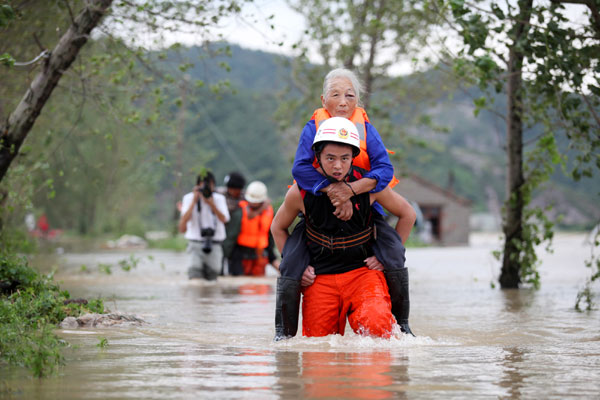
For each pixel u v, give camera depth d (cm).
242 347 818
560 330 994
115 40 1438
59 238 7450
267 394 566
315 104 3556
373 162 886
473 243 9762
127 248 5547
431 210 10662
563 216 1728
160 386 596
